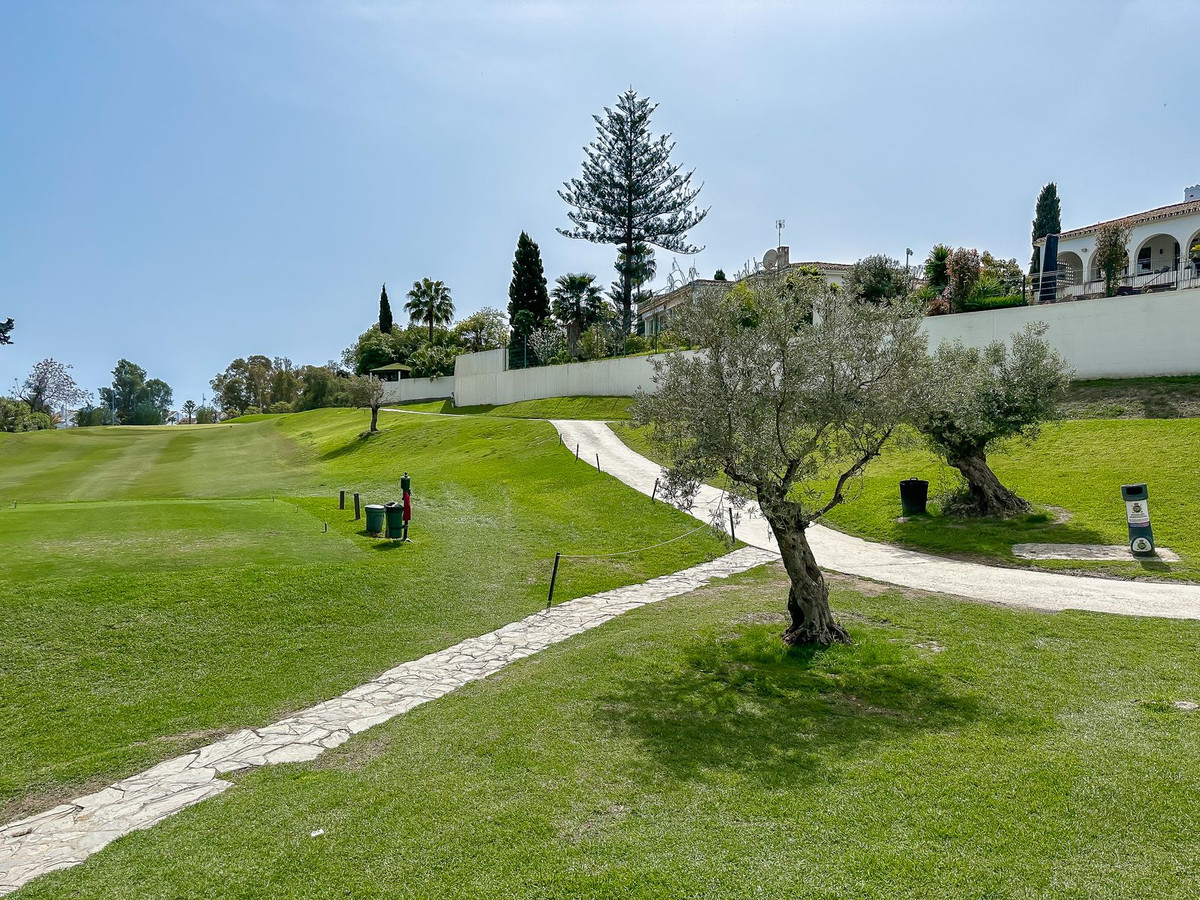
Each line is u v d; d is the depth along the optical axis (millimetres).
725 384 10008
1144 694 8211
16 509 19766
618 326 62875
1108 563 14695
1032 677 8938
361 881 5270
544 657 11109
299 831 6109
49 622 11031
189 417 137750
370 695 9938
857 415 9836
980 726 7531
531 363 58938
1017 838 5348
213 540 16125
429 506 24281
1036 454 22656
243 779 7527
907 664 9602
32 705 9297
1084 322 27453
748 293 11414
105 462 41156
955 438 18312
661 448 10797
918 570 15414
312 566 14477
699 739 7578
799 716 8117
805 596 10773
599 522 20625
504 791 6555
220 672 10594
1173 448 20297
